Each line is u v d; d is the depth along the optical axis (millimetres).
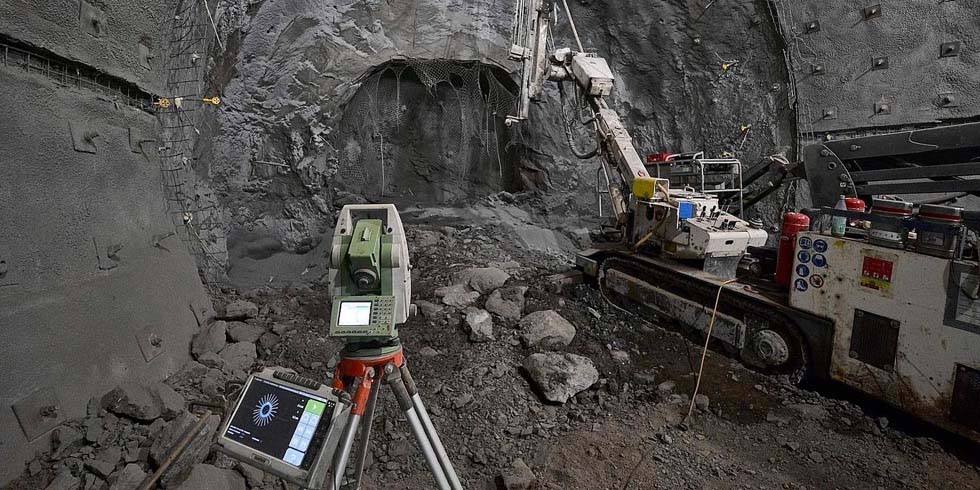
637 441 3176
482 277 5109
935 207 2986
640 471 2906
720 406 3570
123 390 2797
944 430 3170
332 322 1920
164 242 3928
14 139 2623
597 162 8695
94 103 3367
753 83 7648
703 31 7902
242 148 6367
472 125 9094
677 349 4328
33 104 2795
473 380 3635
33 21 2842
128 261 3361
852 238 3473
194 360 3594
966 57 6008
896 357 3207
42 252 2668
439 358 3926
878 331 3281
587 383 3605
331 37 7133
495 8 7977
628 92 8555
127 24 3801
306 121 7020
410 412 2061
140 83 3965
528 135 8719
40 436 2402
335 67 7215
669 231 4621
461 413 3320
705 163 5121
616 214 5445
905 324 3146
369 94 8242
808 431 3297
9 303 2416
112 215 3344
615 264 5133
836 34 6867
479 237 6934
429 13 7738
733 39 7727
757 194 5570
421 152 9078
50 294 2660
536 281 5348
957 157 4180
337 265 1996
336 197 7840
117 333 3008
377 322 1899
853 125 6848
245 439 1871
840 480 2869
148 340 3219
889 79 6531
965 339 2887
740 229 4438
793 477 2891
